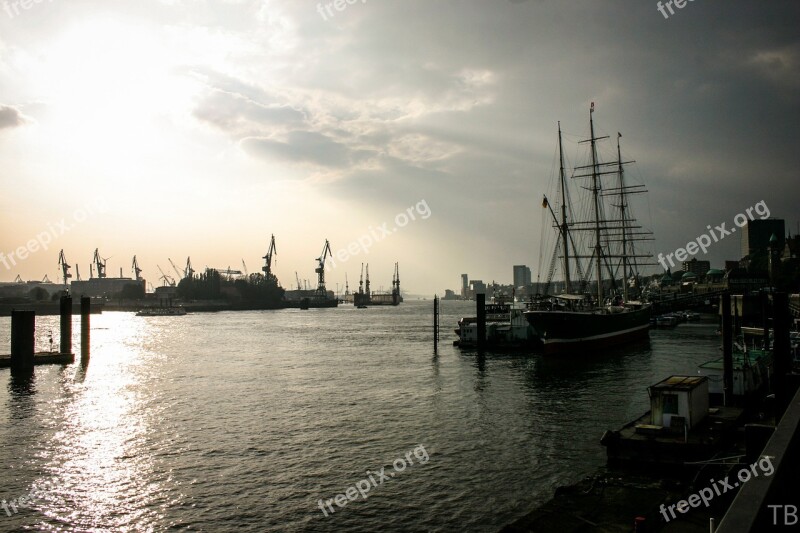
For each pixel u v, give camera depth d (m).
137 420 50.56
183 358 99.50
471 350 106.62
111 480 34.97
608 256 128.38
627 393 59.59
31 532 28.11
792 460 9.16
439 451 39.81
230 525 28.55
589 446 39.94
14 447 42.16
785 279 197.88
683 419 33.28
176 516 29.70
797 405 10.62
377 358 97.06
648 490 27.47
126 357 101.31
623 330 107.00
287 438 44.03
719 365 48.78
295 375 77.25
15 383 71.06
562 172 121.38
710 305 160.88
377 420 49.59
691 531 21.97
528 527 23.44
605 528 23.28
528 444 40.88
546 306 98.44
